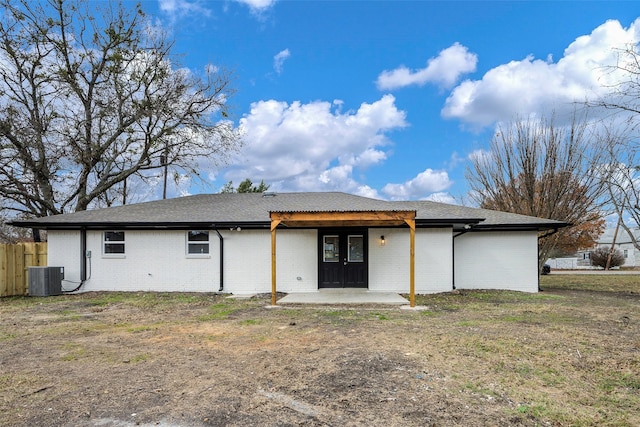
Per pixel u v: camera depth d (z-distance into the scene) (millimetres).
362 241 13320
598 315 8602
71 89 19500
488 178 19438
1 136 17797
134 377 4605
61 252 13508
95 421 3422
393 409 3654
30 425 3342
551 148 16516
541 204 16688
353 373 4680
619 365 4988
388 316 8641
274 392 4098
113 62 19781
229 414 3559
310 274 13156
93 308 10055
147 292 13125
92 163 20219
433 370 4785
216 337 6676
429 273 13031
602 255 35375
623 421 3428
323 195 16562
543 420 3438
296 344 6121
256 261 13258
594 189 15531
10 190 18469
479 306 10023
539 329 7109
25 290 13125
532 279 13680
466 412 3588
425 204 15766
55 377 4617
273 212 10328
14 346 6137
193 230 13414
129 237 13516
